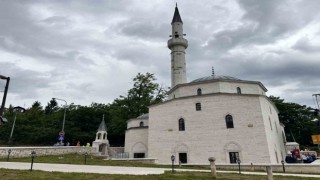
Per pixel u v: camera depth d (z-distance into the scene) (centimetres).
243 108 3403
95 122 6856
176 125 3712
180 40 5616
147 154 4141
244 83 3919
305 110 7181
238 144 3253
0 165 1744
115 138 6419
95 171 1642
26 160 2348
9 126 6350
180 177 1479
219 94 3581
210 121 3500
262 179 1568
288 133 7219
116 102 7112
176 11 6181
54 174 1360
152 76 6831
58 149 3272
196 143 3475
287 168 2444
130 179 1307
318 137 3794
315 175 2094
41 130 6256
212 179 1490
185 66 5569
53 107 10688
